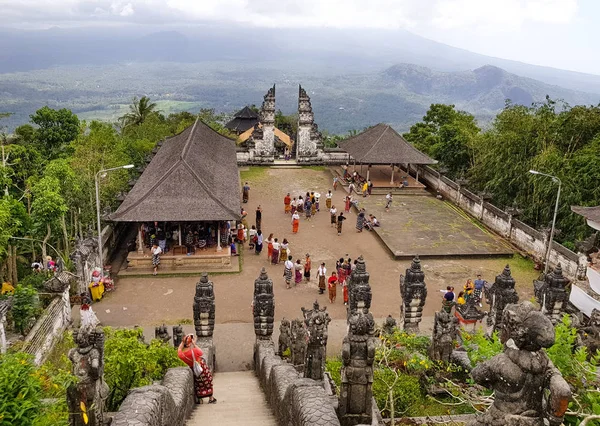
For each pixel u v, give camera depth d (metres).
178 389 11.44
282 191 51.19
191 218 32.00
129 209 32.12
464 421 12.27
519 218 40.53
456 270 34.16
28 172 46.22
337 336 25.53
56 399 10.45
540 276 32.06
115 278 31.92
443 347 15.96
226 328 26.38
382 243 38.34
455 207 47.28
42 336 21.86
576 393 9.66
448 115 71.19
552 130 41.56
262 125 60.28
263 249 37.00
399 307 28.98
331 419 8.41
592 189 36.12
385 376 15.23
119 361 13.51
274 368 13.25
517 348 6.75
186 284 31.39
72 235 37.91
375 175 56.53
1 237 27.12
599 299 24.91
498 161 43.41
